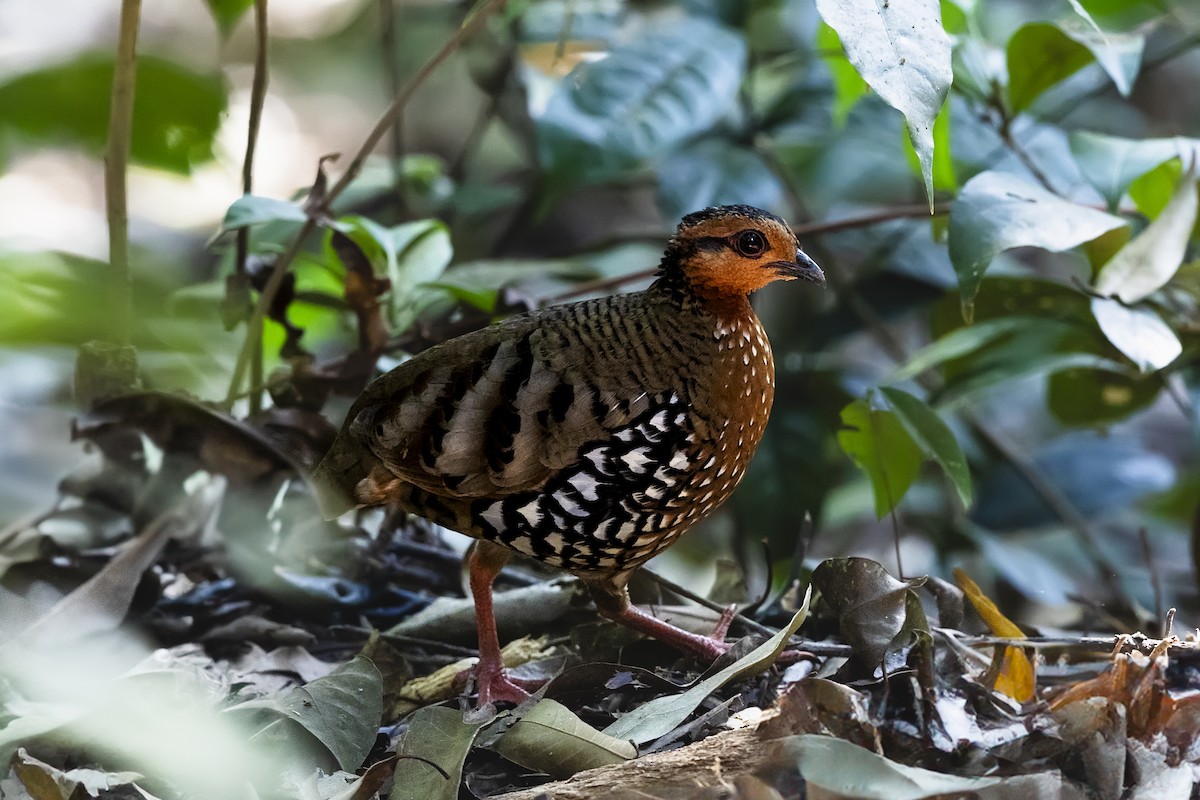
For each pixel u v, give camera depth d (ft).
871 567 19.92
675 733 18.97
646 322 19.67
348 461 21.02
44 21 46.32
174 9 51.47
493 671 21.27
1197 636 20.39
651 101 28.55
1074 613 32.37
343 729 19.57
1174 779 17.11
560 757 18.37
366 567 25.50
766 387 20.75
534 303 27.02
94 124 17.16
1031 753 17.81
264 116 55.26
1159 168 25.29
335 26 53.72
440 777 18.02
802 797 16.69
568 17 28.12
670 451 19.45
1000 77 28.76
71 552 24.93
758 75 33.58
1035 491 32.48
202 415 24.03
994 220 21.98
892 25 17.51
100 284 11.50
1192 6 33.04
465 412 19.44
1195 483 36.06
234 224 22.81
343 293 28.22
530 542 20.22
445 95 56.34
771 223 19.77
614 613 21.65
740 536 31.32
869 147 33.63
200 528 25.73
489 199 34.35
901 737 17.84
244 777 18.38
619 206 53.11
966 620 22.27
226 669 22.52
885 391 23.71
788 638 18.97
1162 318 24.53
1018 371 26.86
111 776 18.71
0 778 18.60
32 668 21.20
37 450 26.32
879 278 33.45
